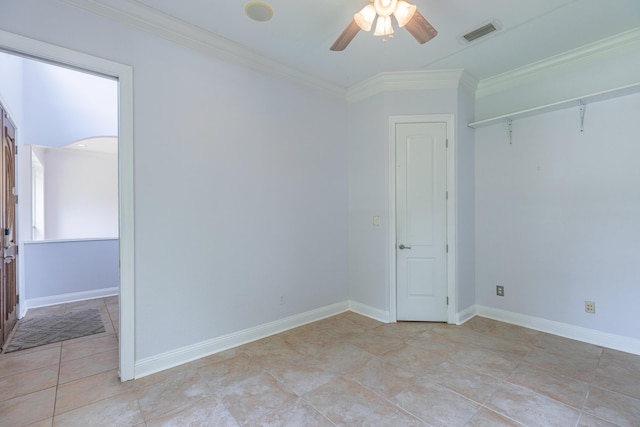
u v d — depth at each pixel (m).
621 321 2.71
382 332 3.15
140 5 2.23
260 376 2.31
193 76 2.60
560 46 2.81
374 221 3.59
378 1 1.91
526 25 2.50
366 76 3.44
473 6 2.27
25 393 2.10
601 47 2.75
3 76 3.15
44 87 4.67
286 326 3.24
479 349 2.74
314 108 3.53
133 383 2.22
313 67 3.22
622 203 2.70
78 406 1.96
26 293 4.09
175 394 2.09
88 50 2.12
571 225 2.98
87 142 5.85
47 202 6.54
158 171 2.41
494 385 2.17
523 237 3.29
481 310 3.62
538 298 3.19
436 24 2.48
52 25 1.99
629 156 2.66
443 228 3.40
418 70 3.28
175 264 2.50
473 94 3.64
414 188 3.45
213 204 2.72
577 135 2.93
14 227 3.52
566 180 3.00
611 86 2.75
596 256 2.84
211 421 1.82
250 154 2.97
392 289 3.46
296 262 3.35
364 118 3.69
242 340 2.90
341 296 3.80
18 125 3.77
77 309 4.03
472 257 3.60
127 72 2.27
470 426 1.76
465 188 3.49
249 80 2.97
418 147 3.43
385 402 1.99
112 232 7.24
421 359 2.56
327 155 3.66
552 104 2.90
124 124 2.25
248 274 2.96
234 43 2.75
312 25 2.50
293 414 1.88
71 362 2.55
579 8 2.28
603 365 2.43
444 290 3.40
